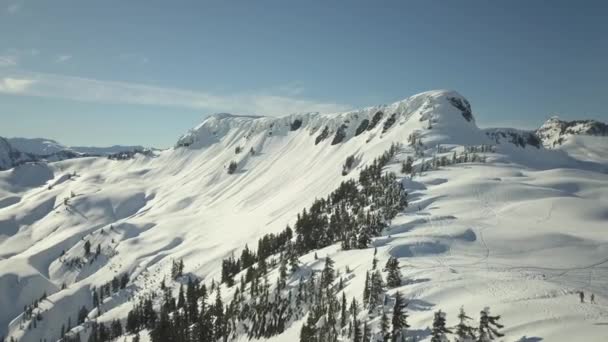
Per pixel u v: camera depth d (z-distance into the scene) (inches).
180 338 5502.0
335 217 7613.2
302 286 4800.7
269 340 4279.0
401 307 2746.1
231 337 4950.8
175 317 6043.3
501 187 7327.8
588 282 3791.8
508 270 3941.9
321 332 3484.3
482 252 4638.3
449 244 4837.6
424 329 2659.9
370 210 7165.4
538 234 5083.7
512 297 2871.6
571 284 3668.8
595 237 5226.4
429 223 5689.0
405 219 5959.6
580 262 4352.9
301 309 4500.5
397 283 3555.6
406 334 2672.2
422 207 6648.6
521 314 2546.8
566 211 6225.4
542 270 4040.4
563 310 2581.2
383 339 2824.8
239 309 5251.0
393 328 2728.8
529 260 4384.8
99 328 7785.4
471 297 2972.4
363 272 4232.3
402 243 4790.8
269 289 5270.7
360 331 3056.1
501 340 2300.7
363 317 3243.1
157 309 7839.6
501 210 6338.6
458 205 6510.8
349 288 4010.8
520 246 4795.8
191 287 7204.7
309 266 5324.8
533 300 2765.7
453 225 5477.4
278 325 4416.8
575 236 5157.5
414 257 4446.4
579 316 2466.8
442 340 2447.1
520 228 5398.6
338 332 3341.5
